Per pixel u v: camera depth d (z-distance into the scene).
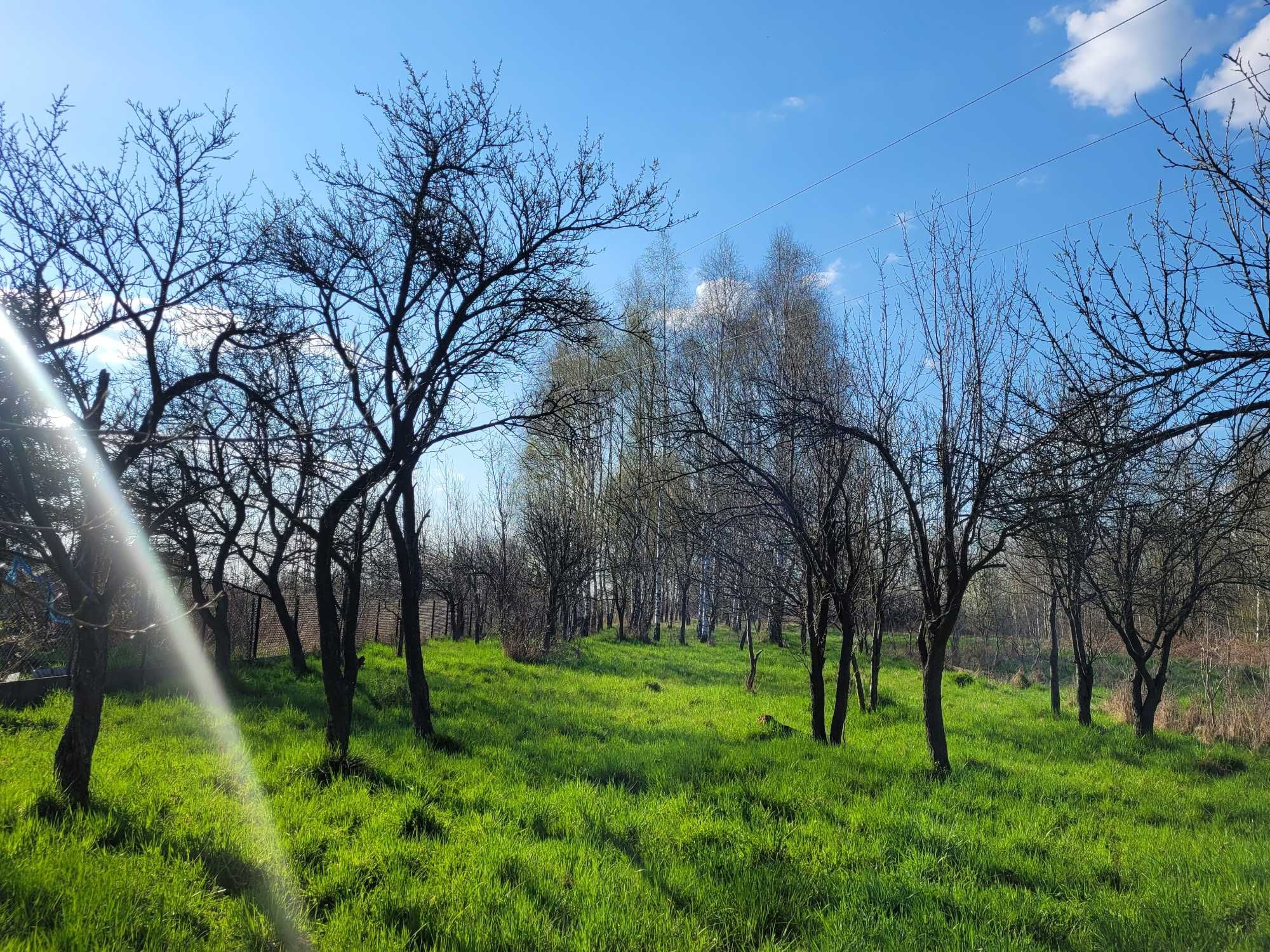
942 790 8.61
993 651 33.41
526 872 5.58
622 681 18.48
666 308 29.89
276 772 7.72
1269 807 8.66
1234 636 15.95
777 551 12.87
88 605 6.07
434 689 14.60
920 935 4.85
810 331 15.48
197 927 4.50
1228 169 4.78
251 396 6.49
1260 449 4.88
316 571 8.55
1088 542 11.39
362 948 4.34
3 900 4.34
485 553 30.05
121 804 6.19
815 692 11.34
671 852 6.21
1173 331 4.84
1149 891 5.74
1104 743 12.73
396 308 9.14
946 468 9.30
